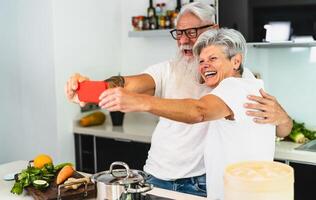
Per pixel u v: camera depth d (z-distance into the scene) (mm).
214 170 1889
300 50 3121
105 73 3877
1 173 2275
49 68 3480
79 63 3635
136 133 3283
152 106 1423
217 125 1841
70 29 3539
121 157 3387
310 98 3121
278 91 3240
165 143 2186
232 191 1227
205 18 2117
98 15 3770
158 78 2258
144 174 1644
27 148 3742
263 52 3258
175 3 3617
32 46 3576
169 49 3715
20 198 1870
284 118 1866
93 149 3555
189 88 2172
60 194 1751
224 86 1633
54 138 3541
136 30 3639
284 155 2664
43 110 3584
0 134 3869
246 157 1774
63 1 3463
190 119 1482
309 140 2967
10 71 3756
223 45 1753
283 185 1192
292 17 2750
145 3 3811
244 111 1642
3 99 3840
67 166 1981
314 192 2598
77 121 3662
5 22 3711
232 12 2900
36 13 3498
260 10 2828
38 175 1954
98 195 1589
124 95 1395
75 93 1682
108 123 3797
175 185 2168
